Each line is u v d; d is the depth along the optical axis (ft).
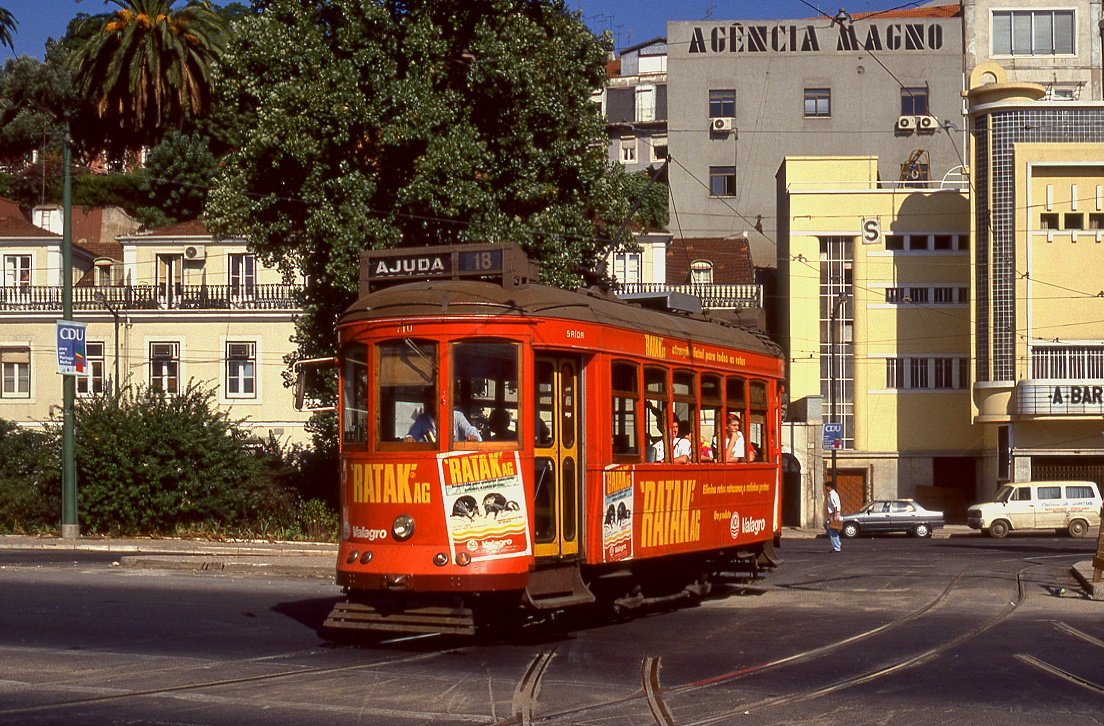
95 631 53.36
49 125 233.96
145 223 228.02
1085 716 35.53
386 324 48.08
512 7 101.91
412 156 100.68
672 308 64.75
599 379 51.44
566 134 104.83
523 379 47.60
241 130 106.63
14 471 129.80
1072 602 65.72
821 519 183.62
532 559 47.06
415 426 47.39
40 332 173.68
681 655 46.26
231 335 171.22
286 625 55.31
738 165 242.78
